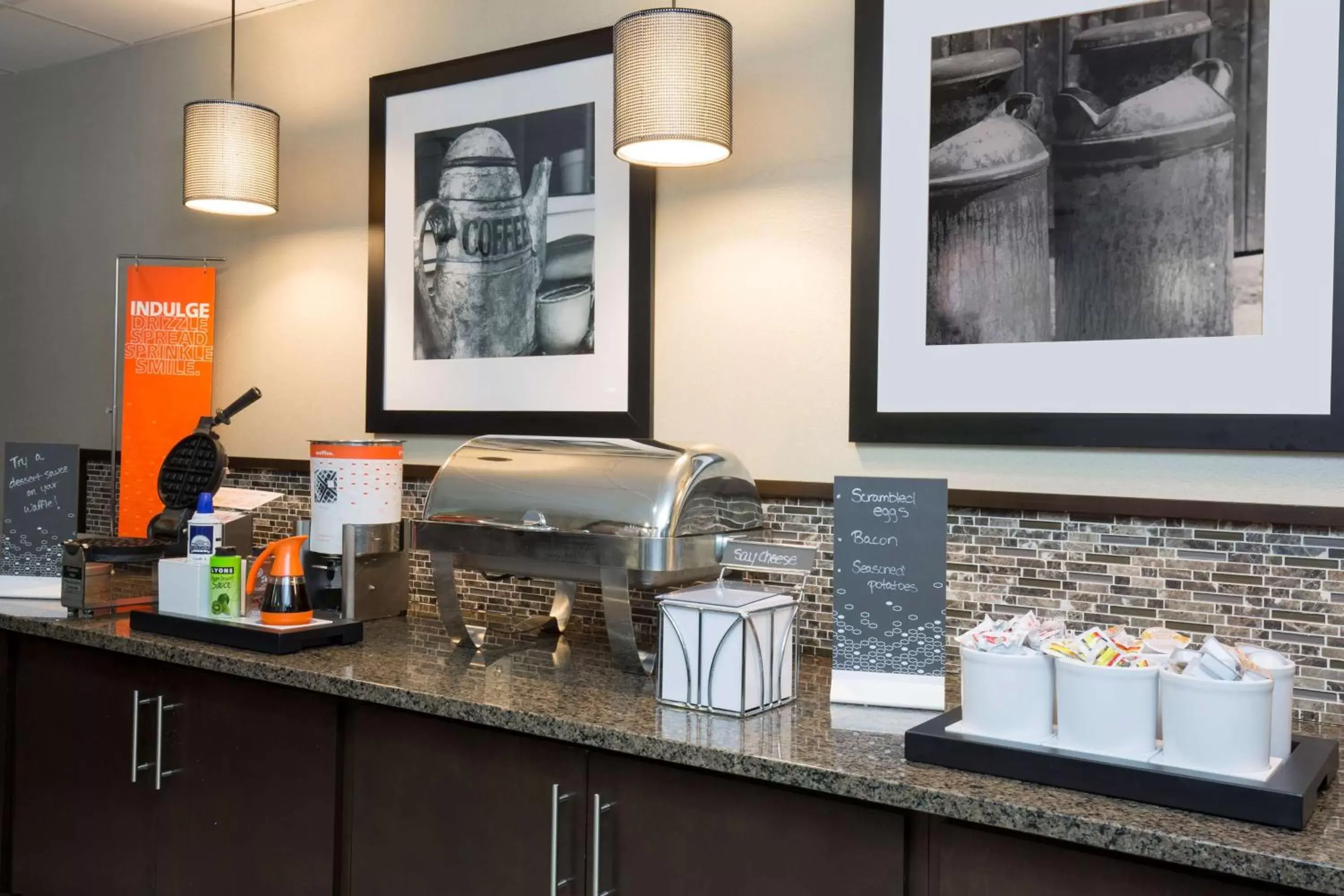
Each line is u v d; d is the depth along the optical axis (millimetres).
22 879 2680
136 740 2422
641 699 1903
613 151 2348
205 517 2500
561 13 2758
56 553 2869
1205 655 1391
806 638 2344
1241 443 1884
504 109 2807
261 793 2207
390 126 3018
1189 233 1939
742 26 2463
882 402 2240
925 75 2199
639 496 2037
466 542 2225
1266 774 1358
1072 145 2051
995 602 2119
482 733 1910
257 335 3377
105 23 3486
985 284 2137
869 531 1883
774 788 1594
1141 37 1985
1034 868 1396
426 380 2955
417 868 1988
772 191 2424
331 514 2662
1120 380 1998
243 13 3363
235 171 2848
